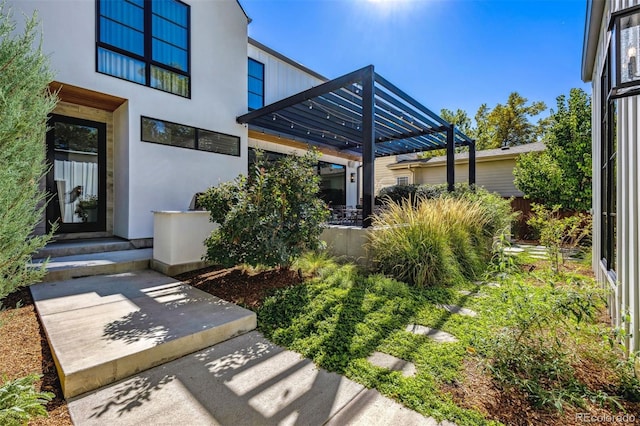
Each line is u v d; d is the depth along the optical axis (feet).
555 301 6.91
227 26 24.47
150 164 19.90
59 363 6.47
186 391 6.29
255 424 5.34
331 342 8.29
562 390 5.85
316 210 13.47
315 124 26.48
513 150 41.70
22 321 9.42
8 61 6.39
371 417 5.50
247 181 13.65
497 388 6.21
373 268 15.11
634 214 7.47
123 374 6.75
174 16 21.20
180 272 14.75
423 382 6.43
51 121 18.58
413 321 9.64
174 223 14.58
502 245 12.16
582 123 27.94
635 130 7.53
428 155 73.92
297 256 13.23
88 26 17.31
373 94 16.52
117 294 11.56
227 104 24.35
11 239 6.30
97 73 17.61
